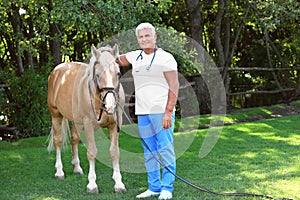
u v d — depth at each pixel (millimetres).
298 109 11438
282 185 4512
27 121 8688
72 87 4844
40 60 10781
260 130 7898
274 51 13266
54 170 5531
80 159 6082
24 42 7953
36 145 7457
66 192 4492
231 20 12656
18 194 4480
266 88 13516
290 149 6336
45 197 4344
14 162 6000
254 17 11812
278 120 9062
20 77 8945
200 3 10961
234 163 5578
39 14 8516
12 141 8336
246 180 4750
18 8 9023
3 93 8891
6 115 9461
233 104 13453
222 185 4562
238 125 8445
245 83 13695
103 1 6844
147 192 4203
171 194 4121
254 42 13344
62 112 4992
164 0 6832
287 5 10055
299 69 12727
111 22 6633
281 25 11938
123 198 4191
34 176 5250
